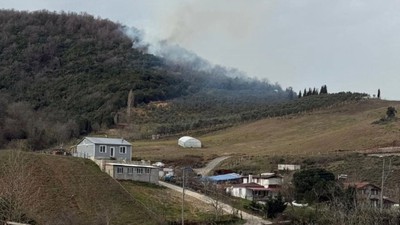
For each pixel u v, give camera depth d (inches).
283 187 3371.1
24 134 5816.9
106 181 2960.1
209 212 2817.4
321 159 4195.4
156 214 2655.0
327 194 2979.8
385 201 2925.7
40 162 3006.9
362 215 2260.1
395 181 3378.4
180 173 3718.0
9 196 2197.3
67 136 6092.5
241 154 4936.0
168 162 4483.3
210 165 4485.7
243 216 2822.3
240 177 3818.9
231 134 6496.1
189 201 2989.7
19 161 2883.9
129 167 3176.7
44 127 6008.9
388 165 3641.7
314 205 2856.8
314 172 3245.6
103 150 3508.9
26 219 2202.3
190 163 4503.0
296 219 2694.4
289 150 5036.9
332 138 5310.0
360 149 4564.5
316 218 2561.5
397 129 5187.0
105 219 2422.5
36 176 2810.0
